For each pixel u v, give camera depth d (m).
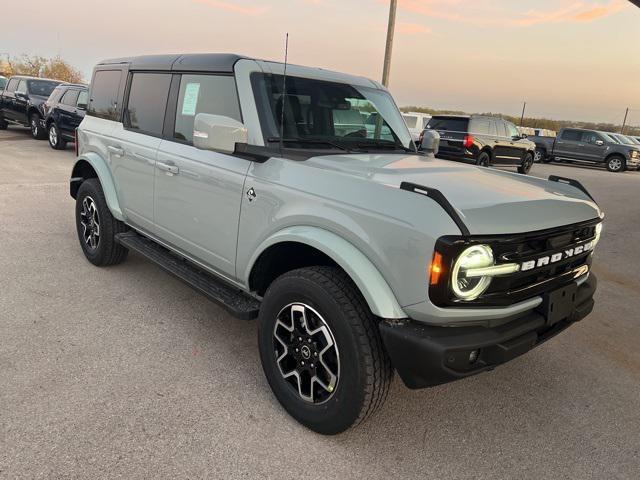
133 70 4.41
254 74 3.25
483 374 3.56
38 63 46.50
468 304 2.25
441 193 2.23
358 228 2.41
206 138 2.78
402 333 2.27
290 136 3.20
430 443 2.73
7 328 3.59
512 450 2.73
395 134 3.95
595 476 2.58
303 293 2.62
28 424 2.57
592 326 4.60
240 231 3.09
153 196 3.94
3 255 5.11
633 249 7.60
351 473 2.45
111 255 4.77
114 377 3.07
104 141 4.61
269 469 2.42
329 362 2.60
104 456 2.40
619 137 23.12
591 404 3.27
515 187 2.84
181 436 2.59
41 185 8.78
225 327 3.88
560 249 2.59
